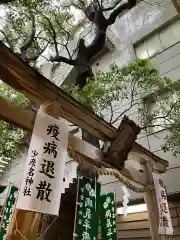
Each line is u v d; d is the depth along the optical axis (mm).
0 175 16906
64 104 4711
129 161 7191
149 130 10867
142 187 6426
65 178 4707
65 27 10172
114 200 6461
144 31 13469
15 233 3164
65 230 4652
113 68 8016
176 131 8406
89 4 10352
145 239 8164
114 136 5695
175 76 10938
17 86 4160
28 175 3432
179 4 6637
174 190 8750
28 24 8891
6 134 6977
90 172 5227
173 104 8633
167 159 9609
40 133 3891
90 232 4207
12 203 7070
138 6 14664
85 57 8688
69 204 4992
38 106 5039
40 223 3691
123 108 12125
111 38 15039
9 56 3855
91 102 7121
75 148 4836
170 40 12211
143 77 7734
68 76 9055
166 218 5988
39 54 8914
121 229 8930
